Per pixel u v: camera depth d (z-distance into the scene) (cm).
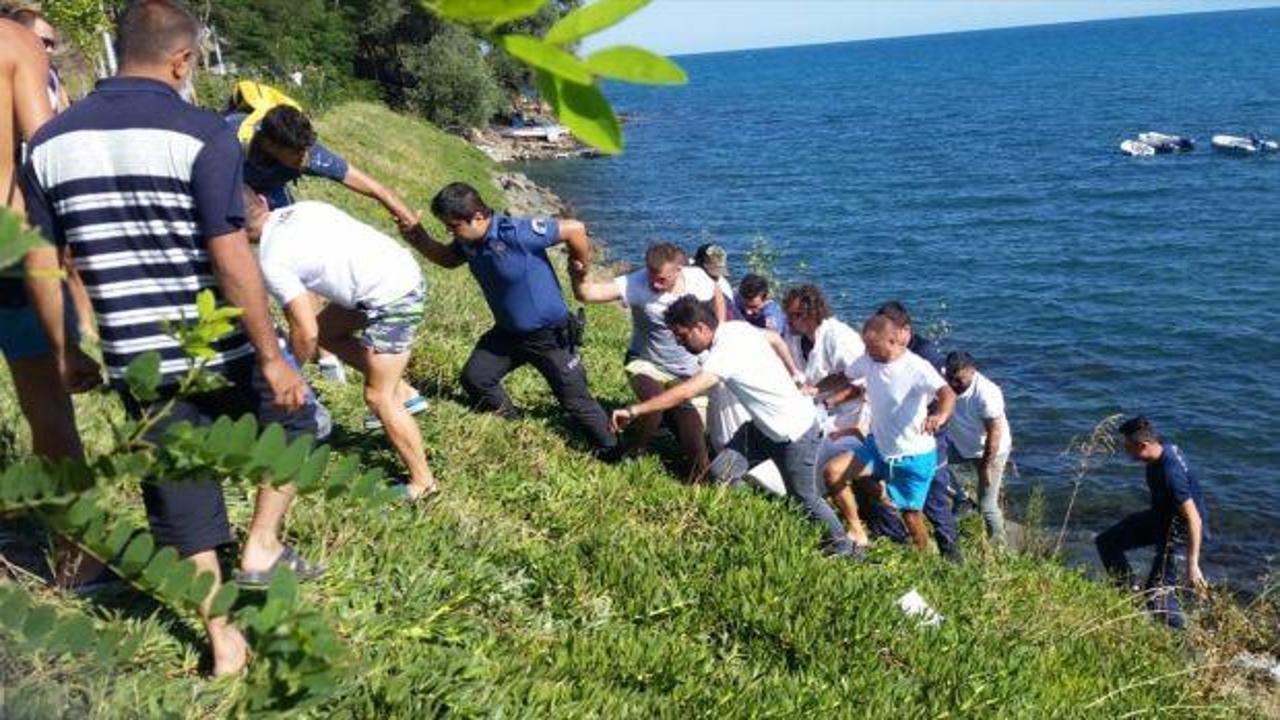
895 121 9538
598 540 595
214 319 186
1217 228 3956
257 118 629
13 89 366
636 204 4881
